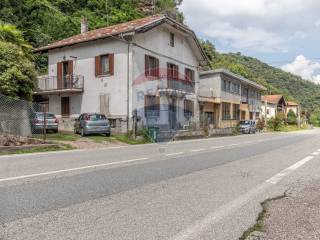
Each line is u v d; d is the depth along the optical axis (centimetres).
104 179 796
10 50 2120
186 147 1858
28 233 429
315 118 11338
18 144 1670
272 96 8756
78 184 730
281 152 1566
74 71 3169
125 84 2834
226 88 4784
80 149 1766
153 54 3073
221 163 1138
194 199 623
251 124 4825
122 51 2862
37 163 1087
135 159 1216
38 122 2356
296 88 12262
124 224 472
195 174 901
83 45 3114
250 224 484
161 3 7169
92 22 5469
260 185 766
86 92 3075
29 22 5159
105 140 2267
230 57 10275
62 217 496
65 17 5450
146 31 2925
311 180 840
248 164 1120
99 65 2991
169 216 514
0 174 847
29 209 533
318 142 2344
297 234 444
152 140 2567
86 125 2375
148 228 458
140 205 573
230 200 621
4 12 5028
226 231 453
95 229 449
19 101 2044
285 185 772
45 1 5672
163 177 845
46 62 4619
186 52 3619
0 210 526
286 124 8112
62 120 3216
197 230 454
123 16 5725
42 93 3247
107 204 574
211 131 3600
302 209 569
